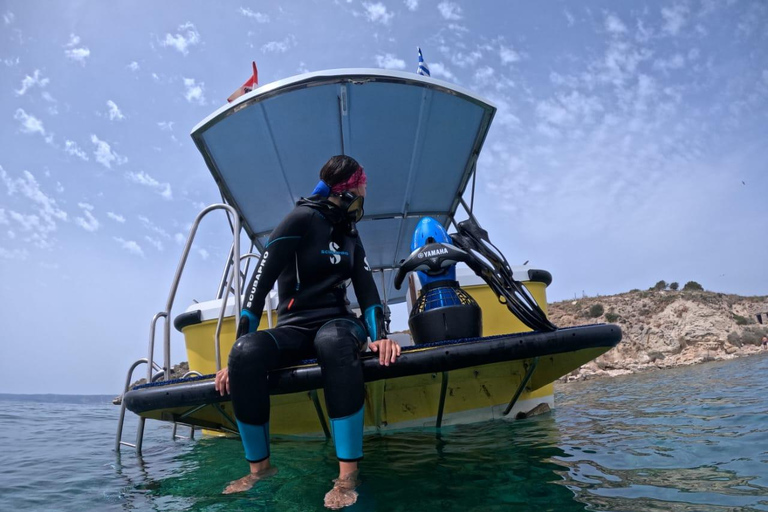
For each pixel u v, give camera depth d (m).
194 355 4.09
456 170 5.17
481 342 2.57
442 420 3.13
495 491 1.83
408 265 2.95
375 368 2.40
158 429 6.21
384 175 5.04
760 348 31.66
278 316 2.45
